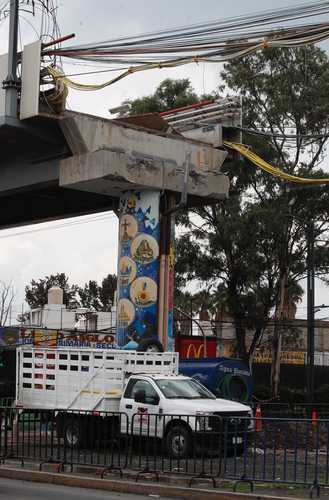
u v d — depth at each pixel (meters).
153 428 18.83
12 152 30.50
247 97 48.56
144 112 50.28
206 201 31.33
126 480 14.91
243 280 47.78
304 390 51.03
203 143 30.56
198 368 30.48
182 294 48.88
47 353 21.94
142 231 28.55
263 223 45.41
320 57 49.00
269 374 55.59
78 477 15.15
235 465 14.84
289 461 17.27
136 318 28.34
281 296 48.12
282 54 48.38
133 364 20.84
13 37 27.56
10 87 27.41
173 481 14.71
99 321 60.44
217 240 47.00
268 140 47.59
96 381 20.73
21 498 13.06
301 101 47.88
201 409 18.06
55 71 26.88
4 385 34.53
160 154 28.92
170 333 28.45
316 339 75.25
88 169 27.39
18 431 18.00
